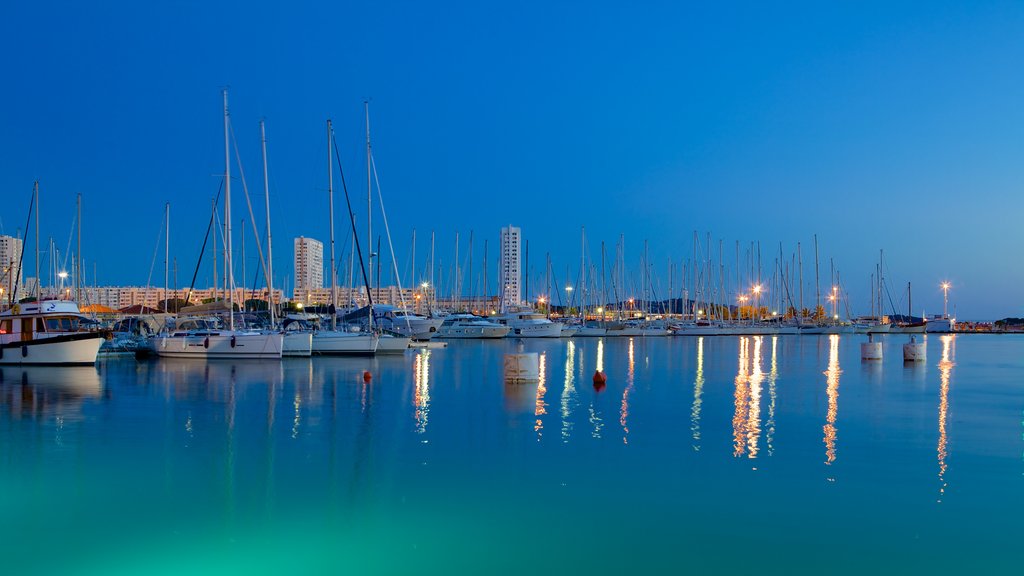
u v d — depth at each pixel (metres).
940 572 10.12
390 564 10.42
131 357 51.16
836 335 125.00
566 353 64.62
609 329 106.06
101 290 156.25
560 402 26.94
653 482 14.67
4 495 13.79
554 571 10.17
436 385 33.09
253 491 14.03
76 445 18.34
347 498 13.58
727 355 61.69
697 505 13.12
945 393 30.28
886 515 12.53
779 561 10.52
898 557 10.66
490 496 13.67
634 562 10.48
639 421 22.27
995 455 17.14
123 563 10.49
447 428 20.94
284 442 18.78
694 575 10.02
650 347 77.81
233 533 11.70
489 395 29.14
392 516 12.53
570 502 13.31
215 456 17.08
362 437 19.50
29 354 42.56
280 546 11.12
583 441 18.94
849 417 23.12
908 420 22.52
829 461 16.52
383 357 53.72
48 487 14.34
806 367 46.50
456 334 93.19
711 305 137.25
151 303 135.62
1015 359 57.44
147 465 16.16
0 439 19.20
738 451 17.64
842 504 13.13
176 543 11.27
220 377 37.06
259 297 80.25
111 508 12.99
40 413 23.95
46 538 11.51
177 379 35.88
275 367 44.12
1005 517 12.41
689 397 28.69
